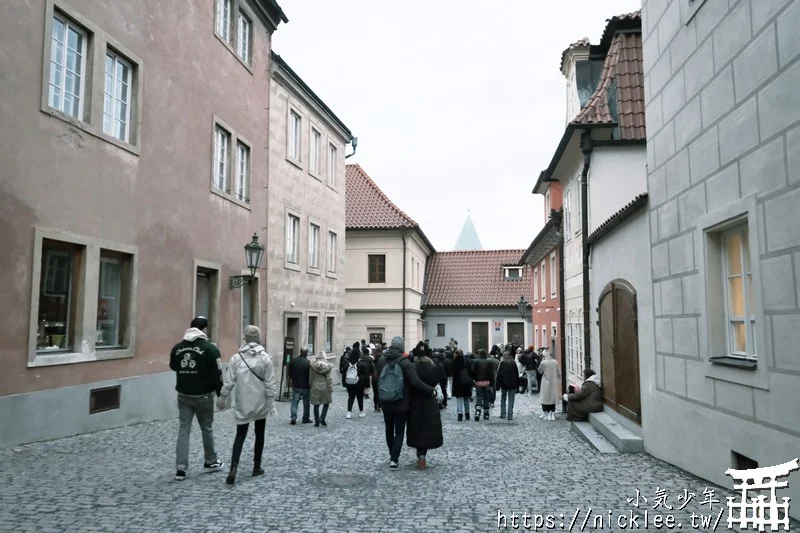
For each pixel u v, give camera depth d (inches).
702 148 304.7
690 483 302.2
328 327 1027.9
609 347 503.2
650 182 384.8
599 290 547.5
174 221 542.9
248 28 727.1
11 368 359.3
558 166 714.2
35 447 358.9
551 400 620.7
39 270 380.5
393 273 1380.4
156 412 499.8
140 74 493.0
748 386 260.8
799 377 222.1
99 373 436.1
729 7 274.7
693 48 314.8
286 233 827.4
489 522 235.1
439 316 1681.8
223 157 662.5
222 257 640.4
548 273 1055.0
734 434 273.9
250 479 298.8
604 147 588.4
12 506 238.8
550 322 1027.9
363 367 618.8
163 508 243.1
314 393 527.2
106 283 461.7
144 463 326.6
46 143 389.7
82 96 432.8
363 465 348.2
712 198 293.4
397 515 242.5
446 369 799.1
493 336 1657.2
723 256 300.0
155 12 517.0
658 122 369.7
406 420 344.5
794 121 223.1
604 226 488.7
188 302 563.8
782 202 231.9
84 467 312.2
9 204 360.8
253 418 292.5
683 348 332.2
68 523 220.5
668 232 353.1
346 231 1397.6
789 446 229.1
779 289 234.8
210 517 232.8
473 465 354.0
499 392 1095.0
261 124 749.9
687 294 326.3
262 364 296.0
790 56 225.6
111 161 454.9
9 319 358.3
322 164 975.6
